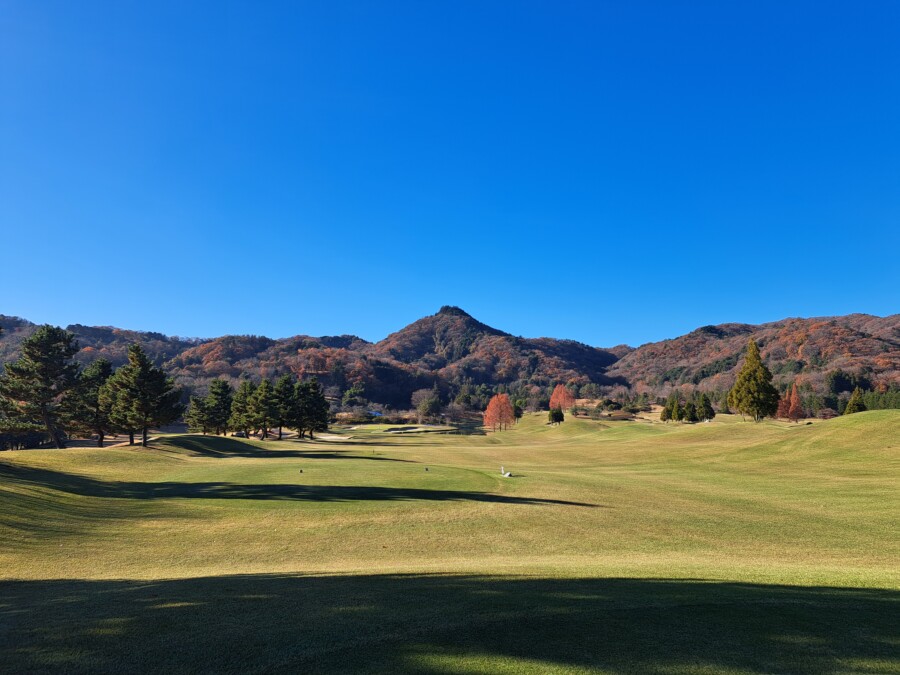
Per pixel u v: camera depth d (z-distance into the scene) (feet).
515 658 17.33
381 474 96.73
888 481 81.71
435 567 36.55
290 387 268.00
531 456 163.73
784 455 114.42
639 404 517.14
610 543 50.14
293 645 18.75
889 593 26.25
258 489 78.07
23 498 59.57
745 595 25.25
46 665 17.44
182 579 33.30
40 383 147.13
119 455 111.55
